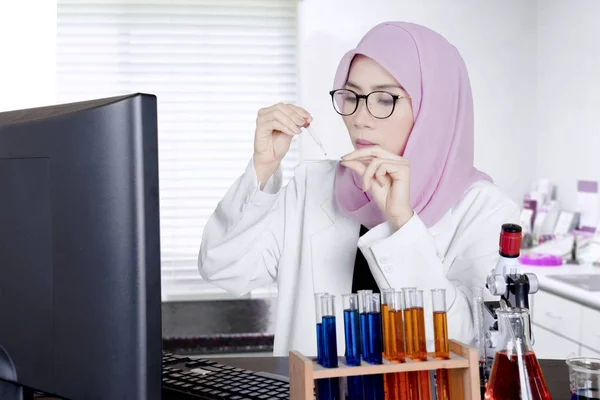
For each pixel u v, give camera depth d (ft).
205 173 10.99
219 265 6.37
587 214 10.46
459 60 6.51
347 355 3.18
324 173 6.72
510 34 11.33
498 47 11.32
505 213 6.17
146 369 2.58
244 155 11.05
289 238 6.53
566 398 4.00
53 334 2.69
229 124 11.04
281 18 11.03
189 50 10.96
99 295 2.58
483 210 6.18
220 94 11.01
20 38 9.98
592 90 10.16
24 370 2.79
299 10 10.87
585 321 8.09
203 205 10.96
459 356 3.18
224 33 11.00
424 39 6.37
